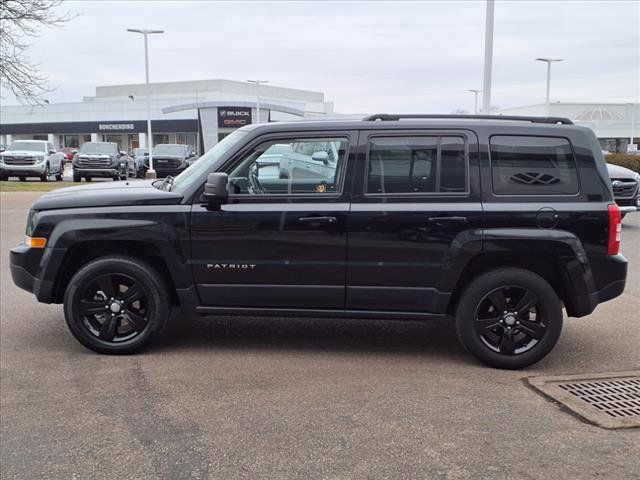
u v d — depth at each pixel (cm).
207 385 458
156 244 504
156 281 514
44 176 2945
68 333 585
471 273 507
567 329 610
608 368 502
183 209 503
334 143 501
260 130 508
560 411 416
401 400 432
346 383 463
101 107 6956
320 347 549
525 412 413
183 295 513
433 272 492
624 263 493
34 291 525
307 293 504
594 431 386
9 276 830
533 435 380
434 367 501
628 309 683
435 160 494
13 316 641
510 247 482
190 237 504
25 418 405
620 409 417
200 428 389
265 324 619
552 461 348
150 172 3219
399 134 496
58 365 501
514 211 483
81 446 367
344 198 495
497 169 491
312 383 463
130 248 528
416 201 491
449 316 515
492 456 354
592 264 487
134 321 519
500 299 493
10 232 1227
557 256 483
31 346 548
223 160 507
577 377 476
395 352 538
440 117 511
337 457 353
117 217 507
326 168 501
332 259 496
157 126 6700
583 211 484
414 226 488
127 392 446
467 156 491
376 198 494
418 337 582
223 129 4512
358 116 613
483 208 485
